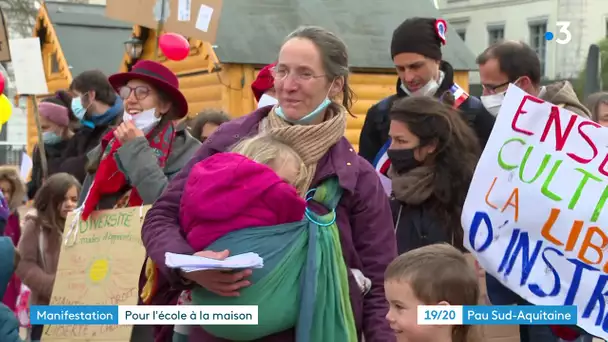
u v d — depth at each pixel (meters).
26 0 27.88
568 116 3.67
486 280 3.96
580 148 3.67
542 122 3.70
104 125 5.88
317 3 11.51
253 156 2.88
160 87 4.18
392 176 4.07
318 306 2.79
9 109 6.01
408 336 2.88
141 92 4.17
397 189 3.91
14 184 6.64
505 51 4.73
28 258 5.20
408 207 3.96
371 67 11.09
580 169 3.66
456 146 3.89
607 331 3.61
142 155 3.96
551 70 20.77
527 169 3.70
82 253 4.12
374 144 4.84
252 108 10.44
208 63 10.62
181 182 3.01
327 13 11.48
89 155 4.49
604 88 17.00
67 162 5.82
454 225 3.87
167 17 6.47
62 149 6.79
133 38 11.95
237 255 2.64
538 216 3.68
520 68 4.70
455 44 12.03
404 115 3.92
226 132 3.13
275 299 2.74
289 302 2.76
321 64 3.02
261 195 2.72
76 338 3.98
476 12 22.91
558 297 3.64
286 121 3.07
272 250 2.73
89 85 5.86
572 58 20.48
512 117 3.72
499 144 3.72
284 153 2.88
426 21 4.66
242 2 11.01
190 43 11.13
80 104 5.85
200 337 2.91
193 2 6.48
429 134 3.87
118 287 4.00
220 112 6.25
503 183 3.71
